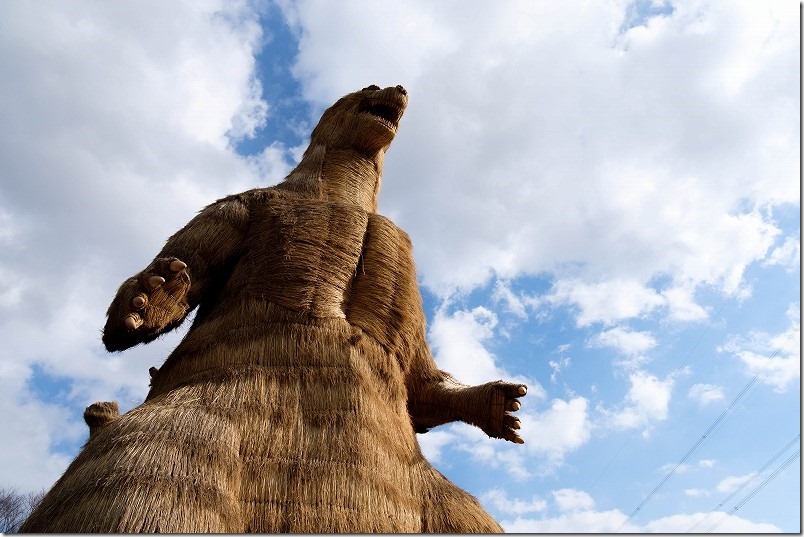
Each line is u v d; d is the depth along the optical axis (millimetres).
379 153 11039
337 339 8141
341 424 7445
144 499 6078
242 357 7793
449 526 7680
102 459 6469
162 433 6723
